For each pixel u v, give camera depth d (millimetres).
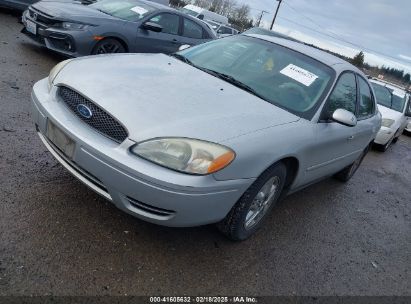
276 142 3004
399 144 12062
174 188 2486
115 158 2541
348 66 4445
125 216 3184
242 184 2770
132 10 7895
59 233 2805
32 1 9836
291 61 4004
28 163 3580
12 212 2875
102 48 7211
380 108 9461
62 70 3215
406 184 7246
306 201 4762
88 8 7688
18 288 2279
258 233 3619
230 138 2721
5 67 6199
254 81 3727
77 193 3312
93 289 2436
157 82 3168
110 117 2709
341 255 3771
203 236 3252
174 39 8359
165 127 2633
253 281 2969
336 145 4059
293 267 3311
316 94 3744
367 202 5500
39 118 3020
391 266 3896
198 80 3451
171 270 2787
